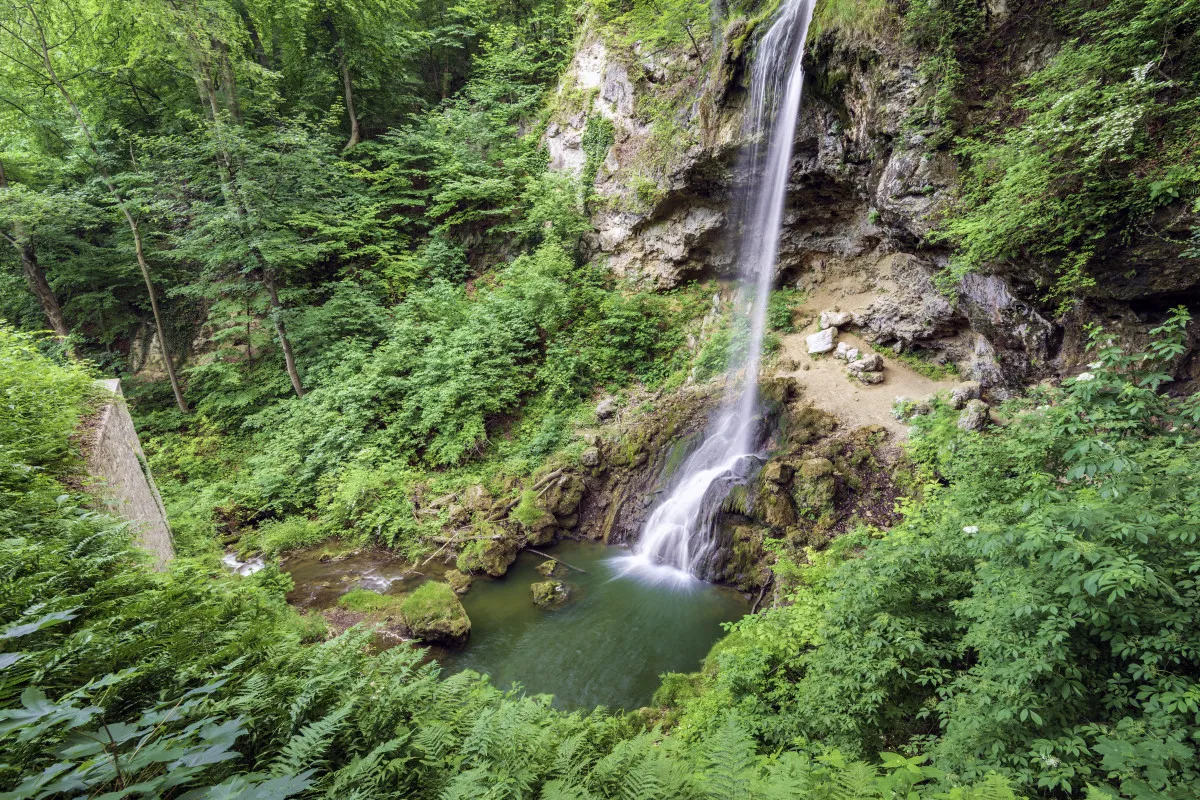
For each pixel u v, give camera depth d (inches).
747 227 604.4
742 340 574.9
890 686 169.0
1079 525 130.6
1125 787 94.4
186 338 793.6
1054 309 321.4
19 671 80.0
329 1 730.8
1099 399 170.9
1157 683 112.9
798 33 490.3
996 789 86.4
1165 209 244.5
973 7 325.7
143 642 91.5
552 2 884.6
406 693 131.2
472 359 596.1
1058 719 122.0
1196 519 119.9
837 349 529.7
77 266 733.3
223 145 599.2
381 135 807.1
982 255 329.4
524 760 119.5
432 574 442.0
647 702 296.8
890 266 533.6
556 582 414.9
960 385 437.4
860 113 420.2
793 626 234.8
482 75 885.2
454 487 528.1
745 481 422.0
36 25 598.9
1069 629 131.0
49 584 116.6
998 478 210.2
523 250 745.0
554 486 501.7
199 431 684.1
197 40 611.2
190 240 637.9
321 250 701.9
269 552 482.6
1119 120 233.3
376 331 708.7
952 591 183.2
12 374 262.1
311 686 110.3
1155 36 241.4
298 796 88.5
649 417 541.3
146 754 55.7
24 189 613.9
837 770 118.0
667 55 639.8
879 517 371.9
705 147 579.2
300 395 675.4
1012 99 319.6
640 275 676.1
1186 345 255.9
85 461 249.1
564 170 731.4
